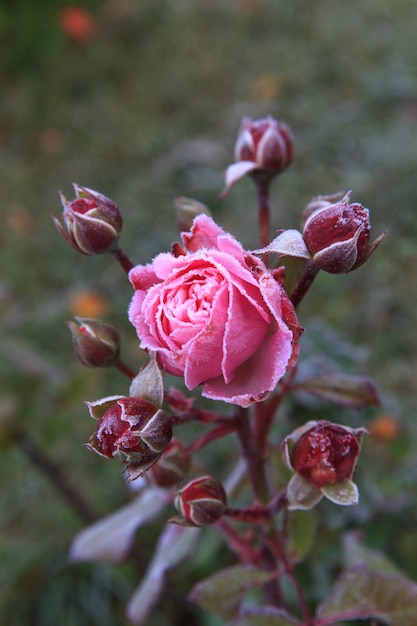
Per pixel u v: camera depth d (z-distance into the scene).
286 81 1.39
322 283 1.00
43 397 0.71
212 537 0.75
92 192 0.48
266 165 0.52
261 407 0.49
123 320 1.05
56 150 1.37
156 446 0.42
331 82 1.38
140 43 1.55
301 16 1.54
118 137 1.36
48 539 0.83
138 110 1.41
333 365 0.67
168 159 1.28
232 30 1.55
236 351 0.40
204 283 0.40
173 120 1.38
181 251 0.42
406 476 0.71
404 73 1.33
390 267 1.01
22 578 0.81
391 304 0.98
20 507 0.88
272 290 0.40
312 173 1.17
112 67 1.50
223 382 0.41
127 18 1.60
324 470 0.43
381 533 0.70
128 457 0.42
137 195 1.22
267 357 0.41
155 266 0.41
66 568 0.81
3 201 1.28
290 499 0.44
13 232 1.22
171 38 1.55
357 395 0.52
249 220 1.10
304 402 0.66
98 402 0.42
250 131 0.52
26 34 1.51
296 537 0.53
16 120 1.43
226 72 1.46
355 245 0.42
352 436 0.44
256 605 0.66
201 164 1.25
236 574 0.52
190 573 0.77
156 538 0.81
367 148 1.19
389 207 1.07
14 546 0.82
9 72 1.52
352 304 0.99
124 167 1.30
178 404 0.47
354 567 0.51
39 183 1.31
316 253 0.42
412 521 0.73
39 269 1.16
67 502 0.73
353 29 1.47
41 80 1.49
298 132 1.28
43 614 0.78
